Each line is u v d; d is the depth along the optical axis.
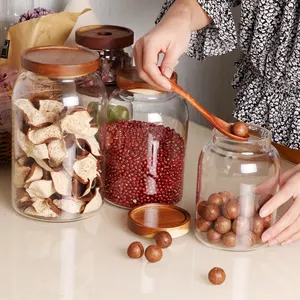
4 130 1.47
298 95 1.54
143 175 1.36
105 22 1.96
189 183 1.51
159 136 1.35
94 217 1.35
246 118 1.63
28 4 1.82
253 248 1.25
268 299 1.11
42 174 1.29
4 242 1.24
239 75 1.66
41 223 1.32
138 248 1.20
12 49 1.64
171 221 1.30
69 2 1.71
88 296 1.09
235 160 1.22
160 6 1.99
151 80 1.32
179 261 1.21
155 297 1.10
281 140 1.60
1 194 1.43
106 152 1.38
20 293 1.10
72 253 1.22
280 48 1.49
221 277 1.13
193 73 2.08
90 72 1.28
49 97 1.26
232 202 1.22
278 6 1.47
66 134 1.26
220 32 1.55
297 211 1.25
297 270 1.19
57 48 1.35
